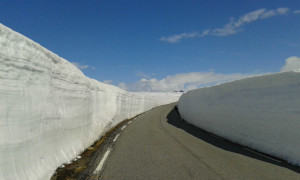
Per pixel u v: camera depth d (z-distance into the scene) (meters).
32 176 4.23
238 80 11.00
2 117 3.71
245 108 9.55
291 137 6.77
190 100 19.48
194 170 5.68
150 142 9.50
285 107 7.29
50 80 5.89
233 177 5.15
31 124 4.57
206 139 10.21
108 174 5.38
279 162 6.41
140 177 5.17
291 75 7.39
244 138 9.01
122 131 13.09
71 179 5.02
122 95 21.19
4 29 3.87
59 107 6.41
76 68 8.91
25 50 4.55
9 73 3.97
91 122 10.06
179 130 13.27
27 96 4.53
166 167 5.92
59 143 6.23
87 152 7.94
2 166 3.55
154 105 48.81
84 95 9.05
